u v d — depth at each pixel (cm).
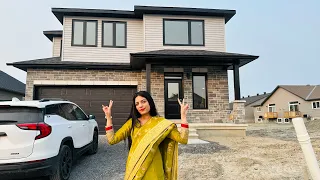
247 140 889
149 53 969
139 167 199
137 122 228
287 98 3472
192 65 1113
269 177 439
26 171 362
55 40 1388
